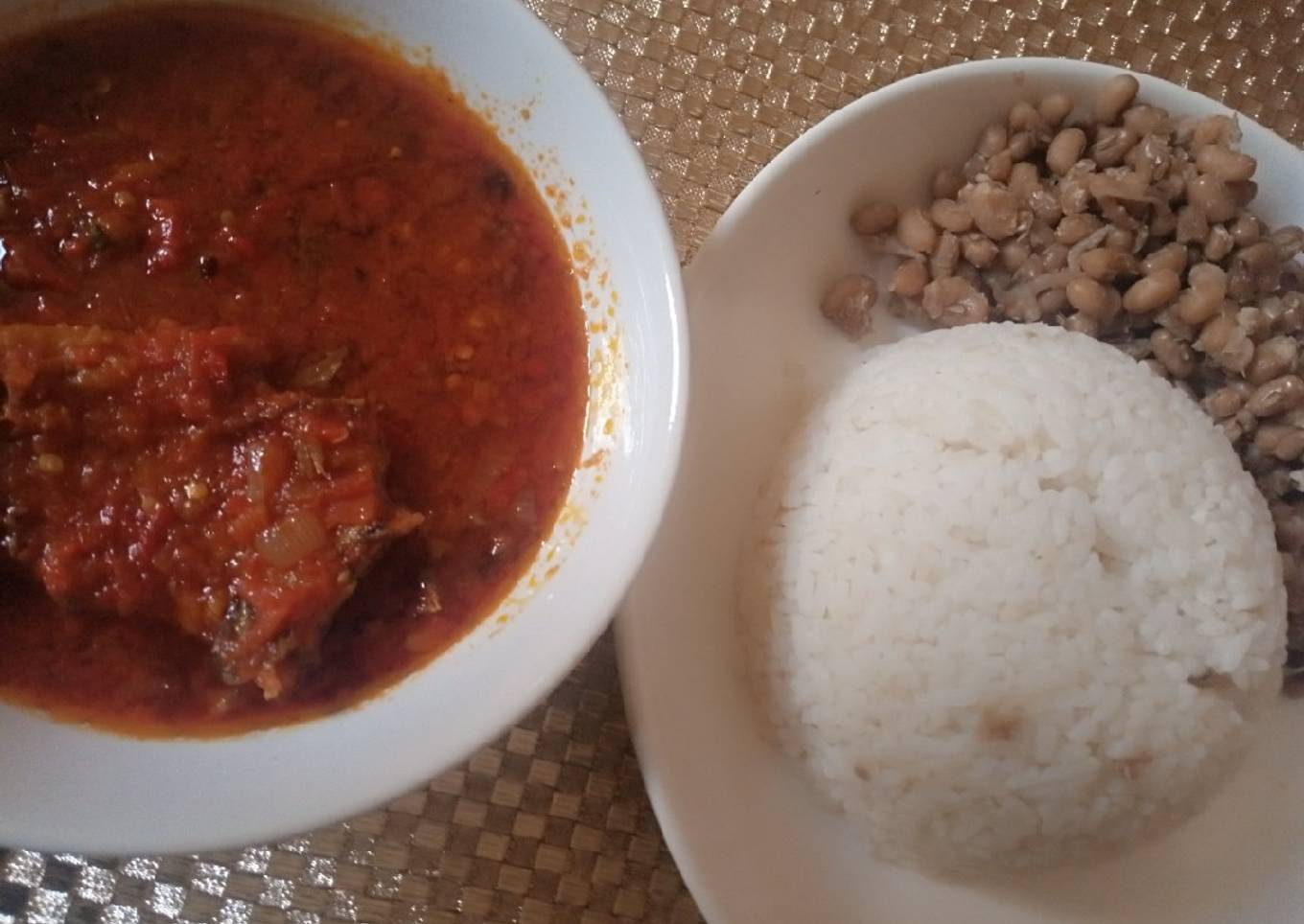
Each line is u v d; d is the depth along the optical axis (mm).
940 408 241
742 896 215
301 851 210
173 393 175
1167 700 224
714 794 225
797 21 273
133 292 184
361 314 194
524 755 221
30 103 190
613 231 194
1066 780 221
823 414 254
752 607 244
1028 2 285
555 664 167
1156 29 288
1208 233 258
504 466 196
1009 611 225
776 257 257
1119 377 247
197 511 174
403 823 215
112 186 187
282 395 179
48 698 174
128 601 173
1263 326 253
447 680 181
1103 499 234
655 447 177
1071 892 237
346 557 174
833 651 230
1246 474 249
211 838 159
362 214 198
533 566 192
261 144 196
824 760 232
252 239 190
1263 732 248
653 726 205
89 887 203
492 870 216
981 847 228
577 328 202
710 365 243
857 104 246
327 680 182
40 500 172
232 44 198
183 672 178
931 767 223
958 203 264
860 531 234
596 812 222
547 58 191
